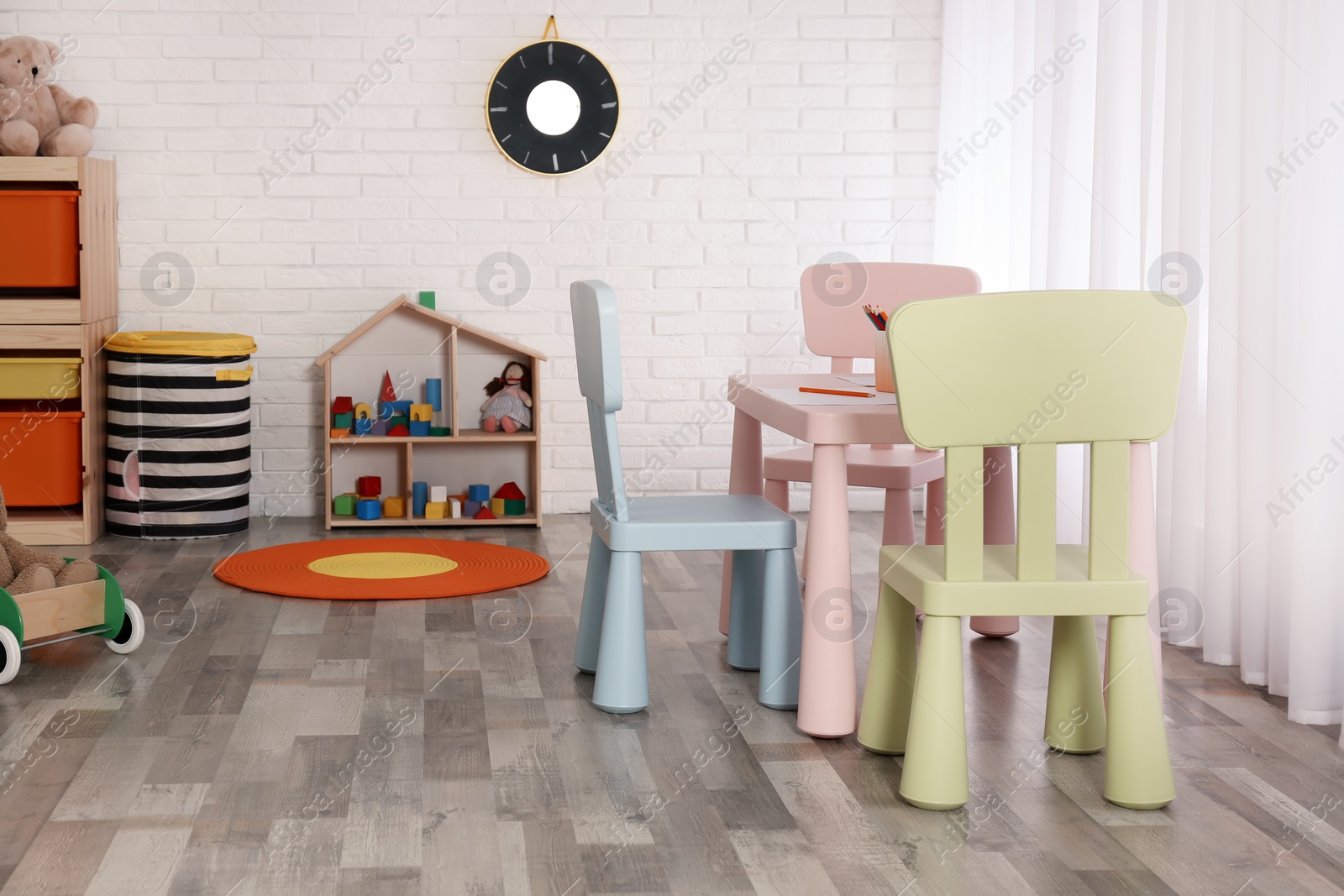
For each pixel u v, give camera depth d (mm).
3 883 1484
